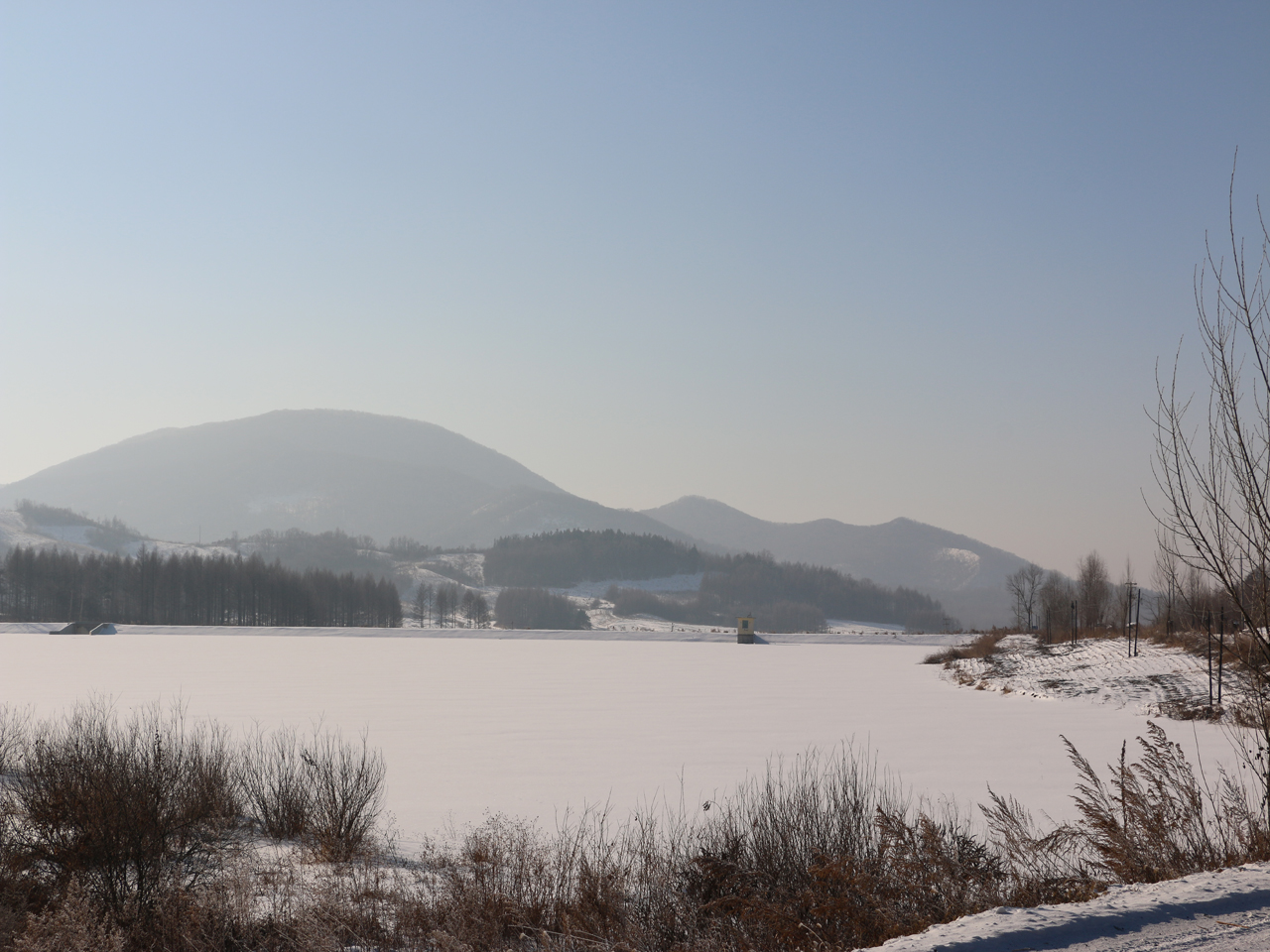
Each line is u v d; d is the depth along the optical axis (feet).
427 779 60.03
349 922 26.73
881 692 122.62
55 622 436.35
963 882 24.36
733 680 143.13
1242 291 25.79
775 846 30.50
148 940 25.82
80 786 30.27
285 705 104.01
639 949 23.79
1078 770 60.44
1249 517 25.91
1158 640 121.39
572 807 51.31
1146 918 16.67
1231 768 52.95
